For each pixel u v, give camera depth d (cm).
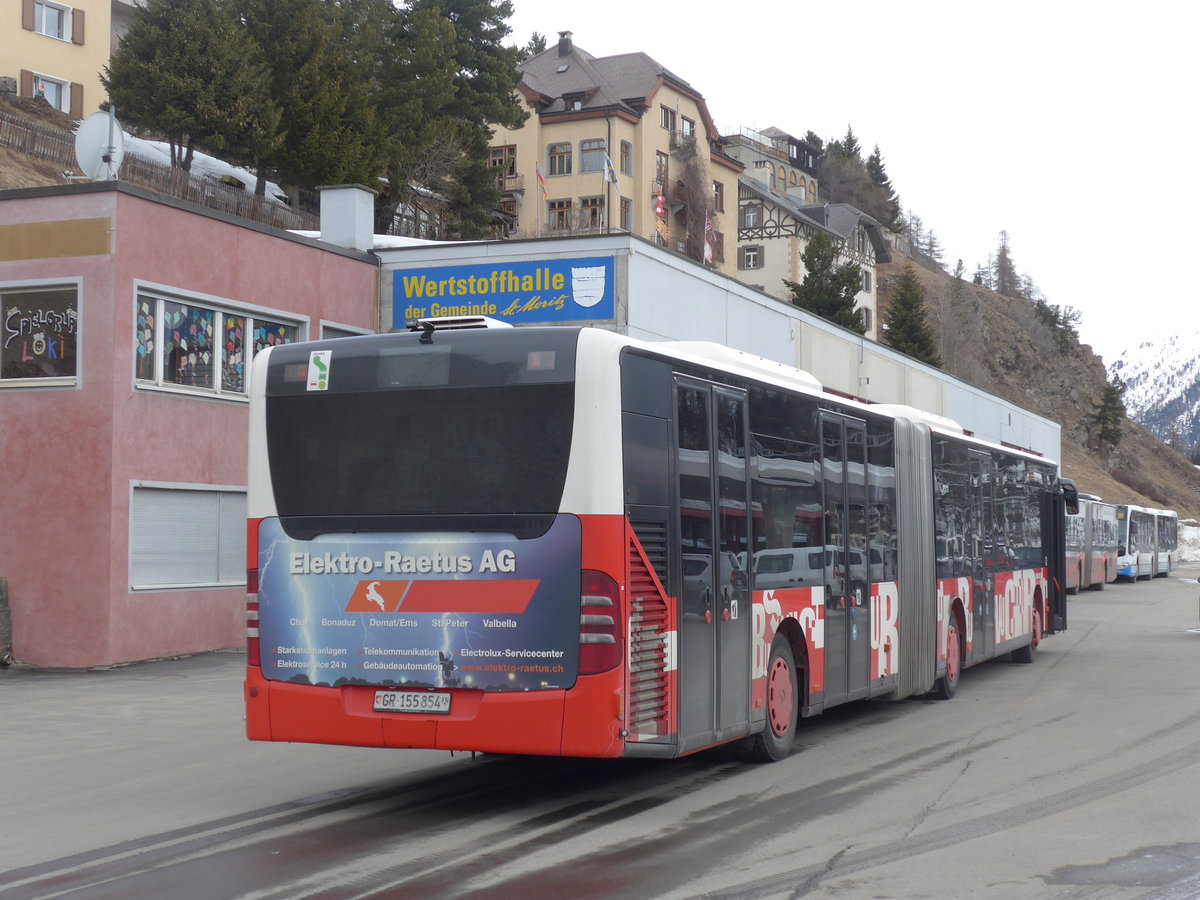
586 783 1006
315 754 1163
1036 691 1647
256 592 906
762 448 1070
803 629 1147
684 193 7556
